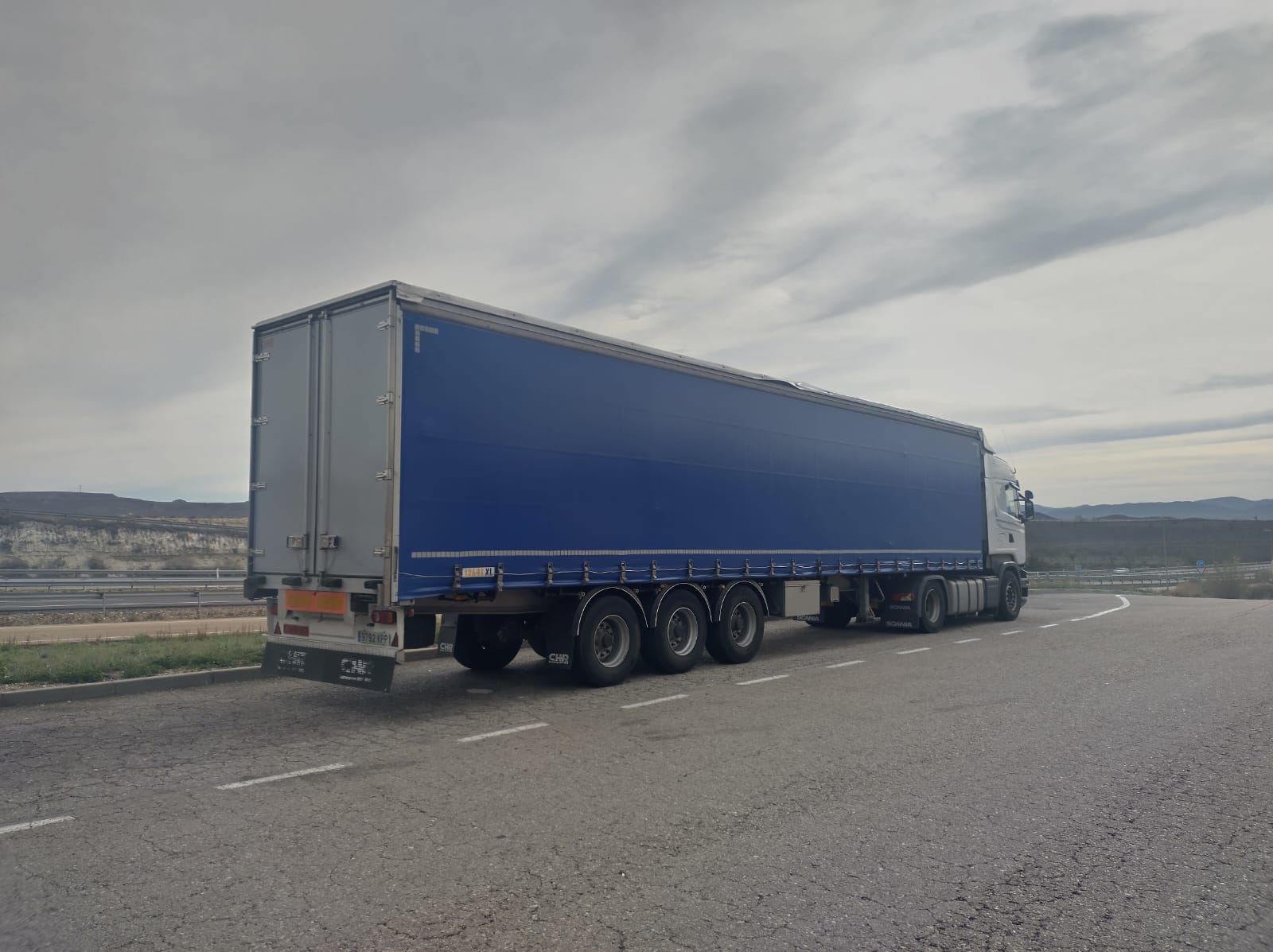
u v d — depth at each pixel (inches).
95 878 175.0
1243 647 556.1
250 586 380.5
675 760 270.8
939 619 669.3
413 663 497.7
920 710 347.9
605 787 240.1
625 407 426.0
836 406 580.7
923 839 197.8
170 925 152.9
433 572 335.3
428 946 144.3
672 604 450.3
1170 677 431.2
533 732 312.2
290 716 343.3
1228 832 202.8
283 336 374.0
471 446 352.8
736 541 489.7
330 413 349.4
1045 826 206.5
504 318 370.6
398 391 327.9
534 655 531.5
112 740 299.3
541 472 381.4
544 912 158.1
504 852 189.8
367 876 175.9
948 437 711.7
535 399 381.1
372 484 330.0
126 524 2210.9
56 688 374.9
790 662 500.7
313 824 209.2
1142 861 184.2
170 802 227.0
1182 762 266.2
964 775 251.8
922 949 144.1
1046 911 159.2
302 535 358.9
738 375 498.0
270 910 159.3
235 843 195.6
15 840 198.1
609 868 180.2
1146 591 1571.1
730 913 157.8
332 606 346.9
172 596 940.6
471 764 267.0
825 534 560.7
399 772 257.0
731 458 490.6
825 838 198.2
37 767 263.7
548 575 381.1
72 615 732.7
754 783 243.1
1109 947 145.0
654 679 435.8
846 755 275.6
